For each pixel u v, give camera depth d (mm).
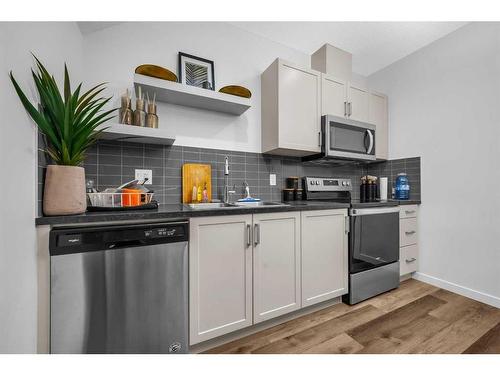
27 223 884
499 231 1752
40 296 935
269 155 2191
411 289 2084
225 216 1305
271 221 1472
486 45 1834
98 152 1507
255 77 2125
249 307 1378
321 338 1400
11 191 807
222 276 1296
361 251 1869
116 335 1014
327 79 2129
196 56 1840
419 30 2051
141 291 1064
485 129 1834
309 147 2021
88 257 967
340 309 1748
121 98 1466
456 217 2006
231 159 1995
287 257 1530
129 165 1600
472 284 1897
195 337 1210
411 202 2203
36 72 995
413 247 2248
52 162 1117
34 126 940
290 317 1604
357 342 1359
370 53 2404
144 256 1071
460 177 1983
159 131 1445
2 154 769
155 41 1707
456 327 1498
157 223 1113
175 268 1140
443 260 2094
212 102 1743
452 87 2047
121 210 1183
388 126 2596
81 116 1085
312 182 2279
